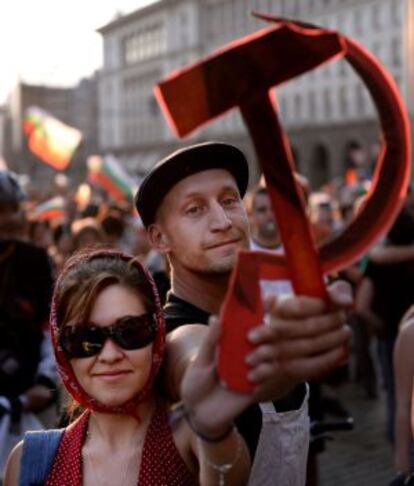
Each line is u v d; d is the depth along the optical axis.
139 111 72.56
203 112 1.00
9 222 3.38
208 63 0.97
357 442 6.56
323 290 1.03
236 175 1.85
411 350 2.90
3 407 3.10
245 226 1.81
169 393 1.62
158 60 69.62
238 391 1.09
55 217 11.47
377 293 5.51
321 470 5.89
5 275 3.25
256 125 1.02
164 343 1.66
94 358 1.63
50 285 3.35
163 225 1.83
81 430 1.72
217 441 1.24
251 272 1.09
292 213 1.04
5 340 3.18
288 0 56.38
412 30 23.09
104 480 1.65
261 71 0.98
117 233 7.11
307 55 0.96
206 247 1.75
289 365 1.03
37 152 12.20
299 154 55.72
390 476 5.76
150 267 5.87
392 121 1.10
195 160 1.77
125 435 1.67
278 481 1.71
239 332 1.09
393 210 1.12
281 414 1.71
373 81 1.08
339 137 52.81
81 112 80.56
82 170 62.34
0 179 3.40
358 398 8.04
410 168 1.11
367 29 51.84
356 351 8.09
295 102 57.53
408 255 5.37
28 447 1.72
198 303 1.83
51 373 3.30
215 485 1.31
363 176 23.97
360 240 1.12
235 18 60.50
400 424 2.94
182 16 66.19
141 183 1.85
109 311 1.62
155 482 1.61
